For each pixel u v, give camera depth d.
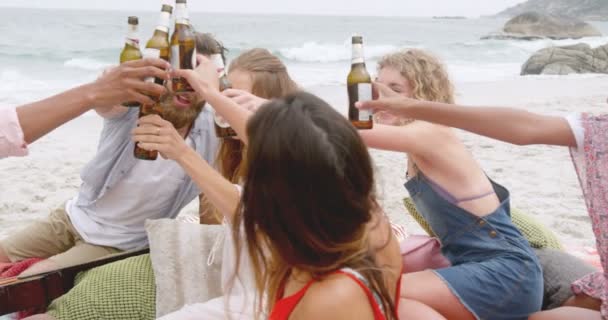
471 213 3.02
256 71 3.30
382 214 1.98
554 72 25.14
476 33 55.53
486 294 2.87
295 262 1.66
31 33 31.09
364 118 2.74
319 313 1.65
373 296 1.69
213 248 3.08
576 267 3.30
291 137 1.56
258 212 1.62
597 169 2.51
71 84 19.28
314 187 1.56
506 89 17.88
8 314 3.21
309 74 22.52
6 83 18.86
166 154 2.52
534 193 7.09
